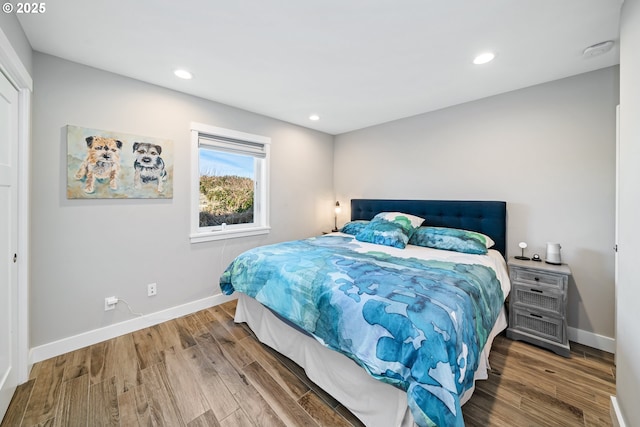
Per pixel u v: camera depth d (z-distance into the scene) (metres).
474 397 1.56
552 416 1.42
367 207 3.69
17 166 1.61
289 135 3.62
